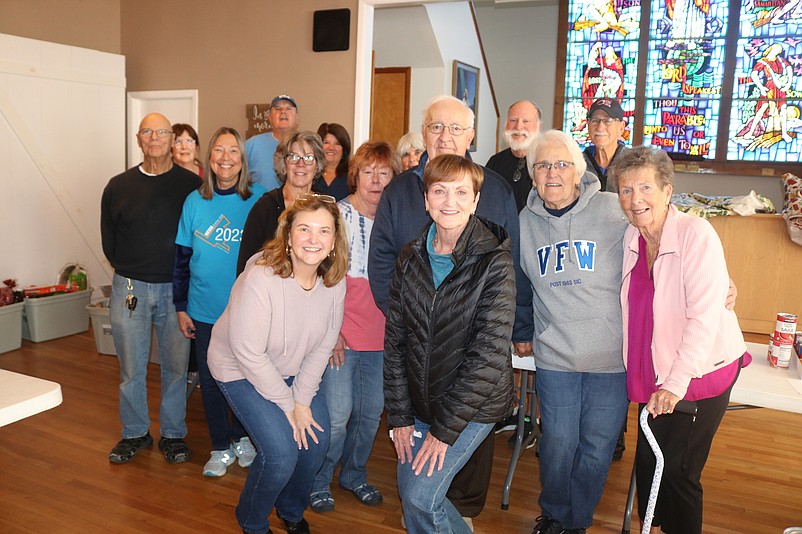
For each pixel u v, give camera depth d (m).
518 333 2.43
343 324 2.52
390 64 7.35
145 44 6.14
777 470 3.19
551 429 2.28
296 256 2.10
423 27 6.68
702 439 2.02
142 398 3.13
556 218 2.19
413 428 2.01
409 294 1.89
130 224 2.97
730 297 2.07
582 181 2.24
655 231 2.02
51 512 2.62
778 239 5.40
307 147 2.61
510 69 9.52
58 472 2.96
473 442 1.88
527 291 2.38
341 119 5.28
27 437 3.31
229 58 5.72
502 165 3.35
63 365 4.42
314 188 3.32
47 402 1.63
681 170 7.39
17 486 2.82
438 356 1.86
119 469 3.00
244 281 2.16
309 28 5.32
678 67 7.28
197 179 3.13
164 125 2.99
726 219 5.54
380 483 2.96
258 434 2.19
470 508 2.53
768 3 6.90
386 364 2.00
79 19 5.97
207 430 3.48
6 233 5.20
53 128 5.48
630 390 2.12
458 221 1.78
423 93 7.29
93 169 5.84
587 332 2.16
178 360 3.09
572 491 2.32
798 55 6.88
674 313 1.97
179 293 2.94
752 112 7.12
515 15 9.40
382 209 2.32
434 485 1.84
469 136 2.22
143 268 2.99
